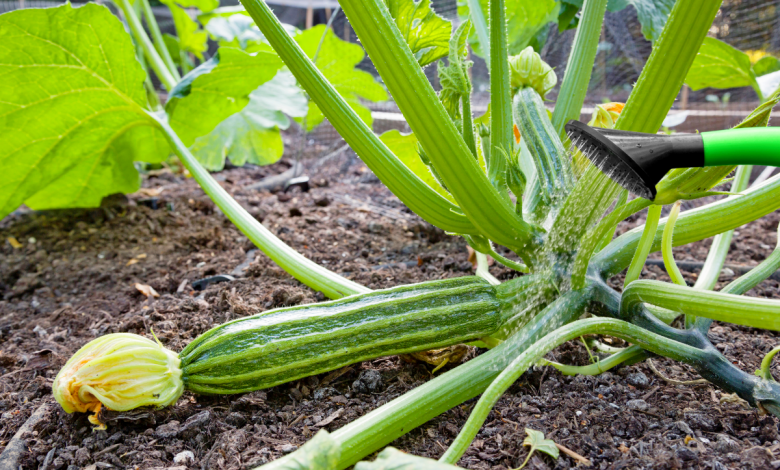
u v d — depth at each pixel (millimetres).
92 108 775
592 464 442
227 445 466
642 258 505
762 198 522
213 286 749
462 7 947
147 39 1248
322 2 2020
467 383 457
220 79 812
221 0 2463
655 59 421
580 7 878
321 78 484
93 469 454
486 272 654
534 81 611
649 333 471
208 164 1208
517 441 462
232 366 484
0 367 616
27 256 891
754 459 432
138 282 803
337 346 488
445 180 473
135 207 1074
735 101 1550
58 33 680
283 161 1626
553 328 492
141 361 475
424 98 445
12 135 758
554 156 542
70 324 697
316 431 486
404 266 802
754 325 445
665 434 464
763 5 1358
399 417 437
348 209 1125
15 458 475
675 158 400
